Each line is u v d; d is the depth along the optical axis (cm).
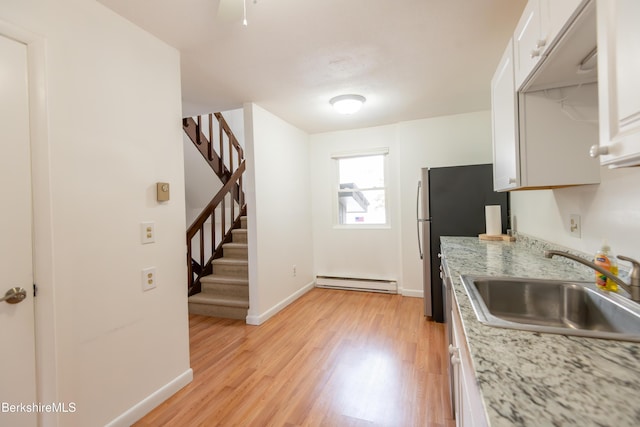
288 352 243
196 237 580
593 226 142
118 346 158
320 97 290
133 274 167
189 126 396
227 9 144
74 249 139
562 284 128
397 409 172
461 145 357
